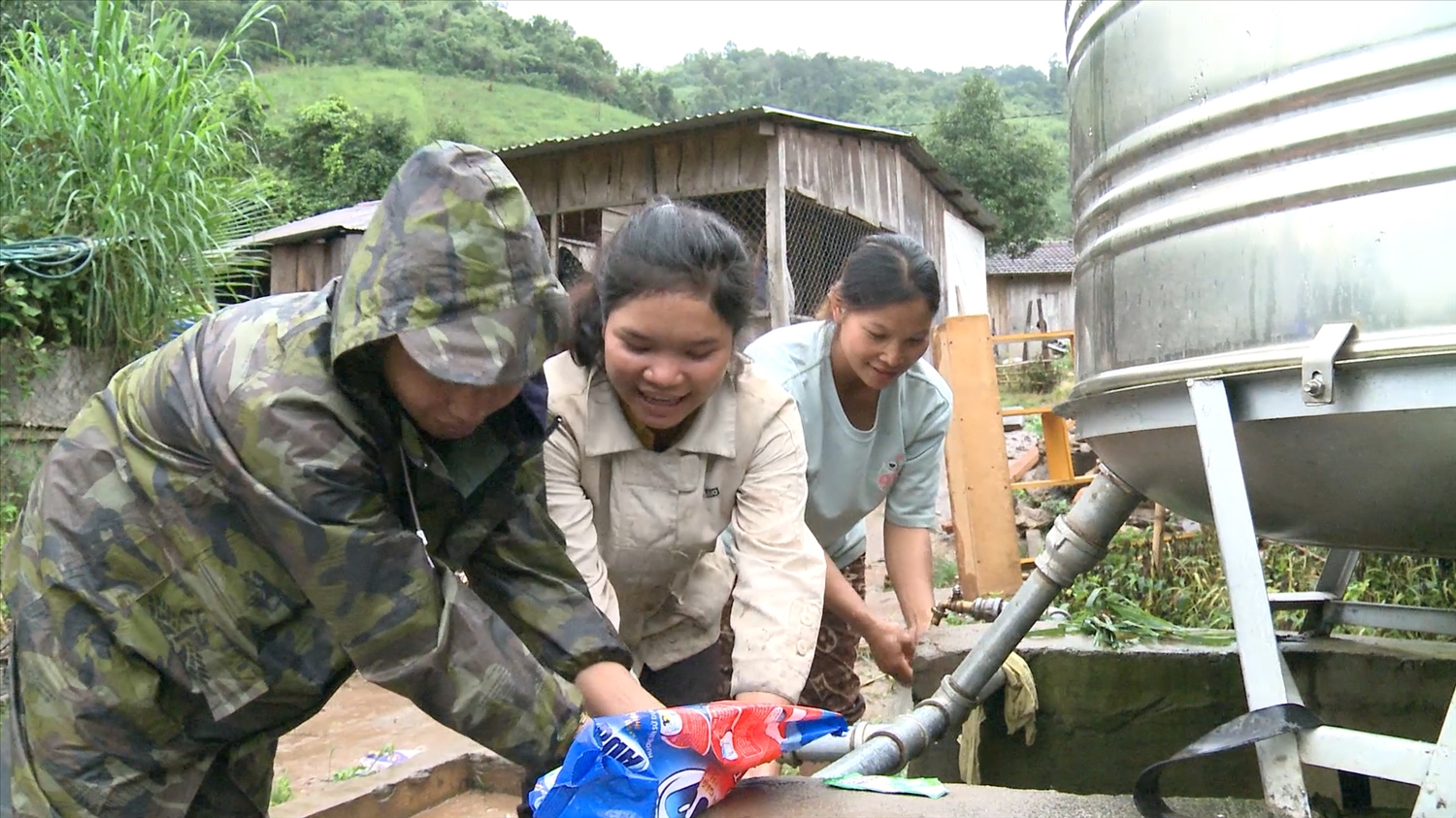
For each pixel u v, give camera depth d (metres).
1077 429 2.27
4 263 4.58
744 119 7.86
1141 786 1.58
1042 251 25.73
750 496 1.91
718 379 1.66
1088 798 1.66
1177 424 1.85
